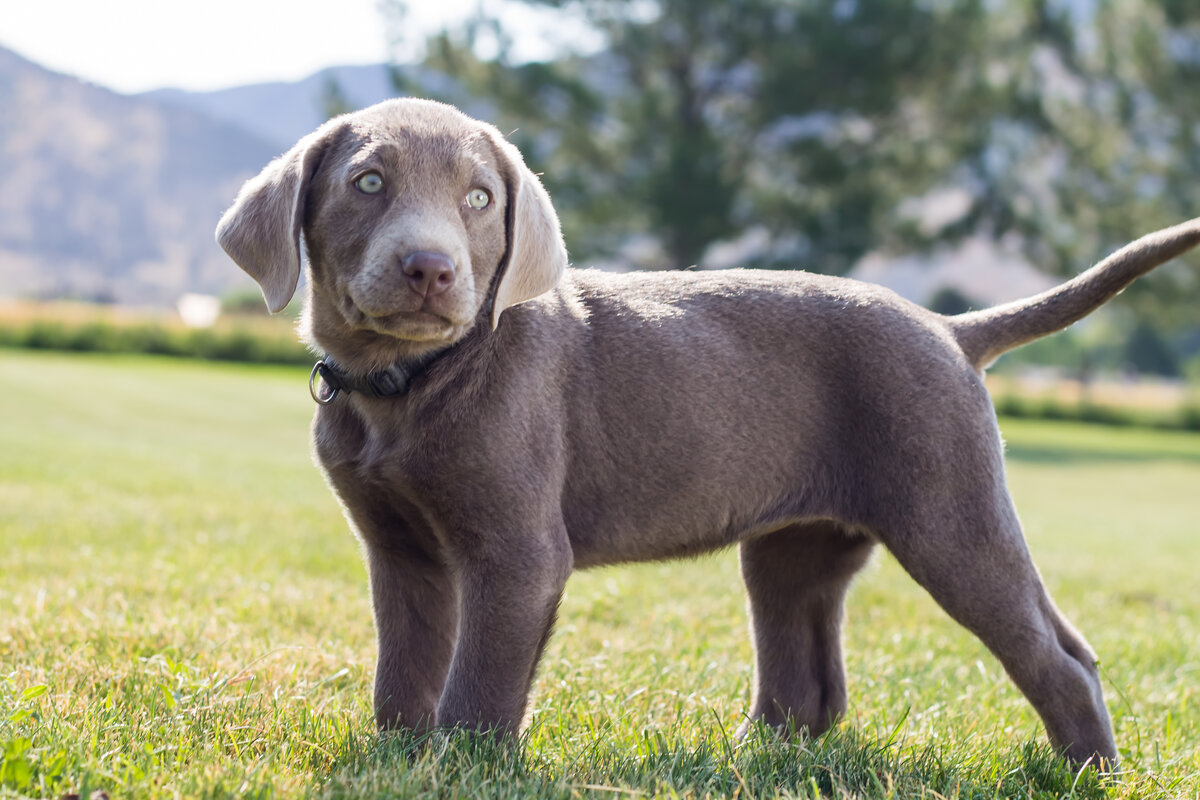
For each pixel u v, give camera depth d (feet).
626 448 11.23
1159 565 28.86
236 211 10.76
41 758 8.73
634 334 11.41
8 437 46.26
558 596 10.59
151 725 10.07
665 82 82.74
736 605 19.44
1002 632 11.27
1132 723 13.30
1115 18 95.71
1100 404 111.45
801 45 77.36
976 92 82.79
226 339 117.29
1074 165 95.96
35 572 18.53
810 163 78.59
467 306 9.86
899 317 11.73
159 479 33.17
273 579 18.69
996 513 11.31
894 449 11.31
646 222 78.18
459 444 10.27
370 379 10.46
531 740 10.63
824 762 10.43
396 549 11.21
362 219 10.07
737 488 11.56
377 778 9.00
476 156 10.41
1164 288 92.17
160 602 16.39
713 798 9.25
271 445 53.31
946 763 10.84
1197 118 91.61
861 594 21.35
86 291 361.51
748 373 11.53
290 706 11.36
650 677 13.71
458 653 10.39
